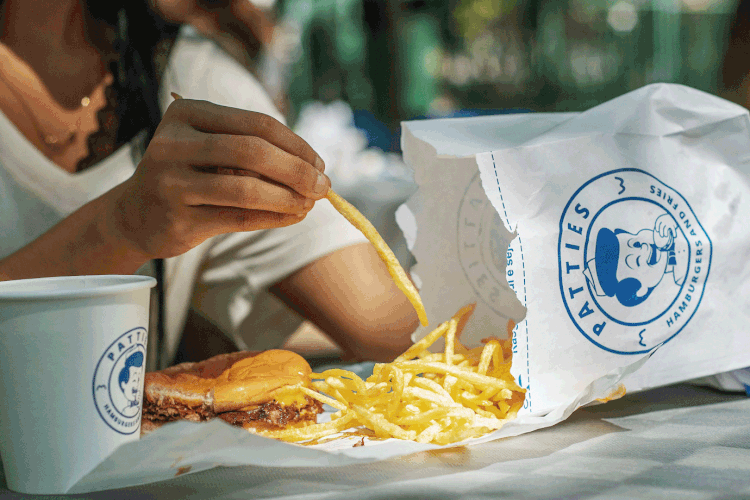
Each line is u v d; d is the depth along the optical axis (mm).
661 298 867
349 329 1690
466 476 670
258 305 1850
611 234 851
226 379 871
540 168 844
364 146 3365
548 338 812
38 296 627
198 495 653
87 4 1533
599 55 3502
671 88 971
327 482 673
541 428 826
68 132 1594
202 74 1863
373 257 1776
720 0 3604
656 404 919
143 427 830
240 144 788
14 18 1528
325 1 3537
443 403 810
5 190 1535
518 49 3549
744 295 909
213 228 899
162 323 1585
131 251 1061
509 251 802
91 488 625
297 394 838
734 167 944
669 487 609
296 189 818
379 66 3691
